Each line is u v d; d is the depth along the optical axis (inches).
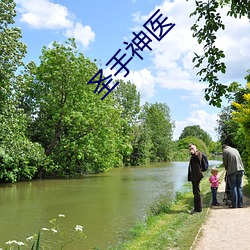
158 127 3221.0
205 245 244.7
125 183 921.5
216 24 170.6
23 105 1261.1
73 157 1225.4
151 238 287.0
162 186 829.8
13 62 808.3
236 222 314.5
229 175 390.0
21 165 1051.3
